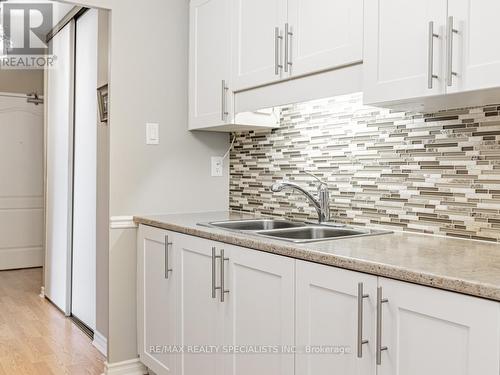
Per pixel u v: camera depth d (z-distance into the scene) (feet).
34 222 17.99
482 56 4.28
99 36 9.65
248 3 7.16
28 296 13.85
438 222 5.86
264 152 8.67
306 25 6.13
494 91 4.40
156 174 8.73
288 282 5.11
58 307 12.55
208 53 8.20
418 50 4.78
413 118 6.14
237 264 5.89
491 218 5.31
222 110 7.75
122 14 8.34
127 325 8.49
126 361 8.49
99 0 8.12
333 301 4.59
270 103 6.86
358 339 4.23
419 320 3.85
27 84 17.76
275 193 8.41
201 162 9.25
